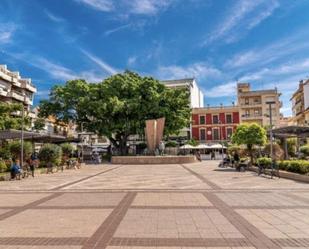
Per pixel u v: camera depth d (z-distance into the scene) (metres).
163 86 49.16
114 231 6.68
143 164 37.16
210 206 9.41
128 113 46.88
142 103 46.75
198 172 23.16
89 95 47.31
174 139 69.06
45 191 13.54
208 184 15.22
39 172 23.98
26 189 14.32
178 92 48.41
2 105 32.41
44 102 50.09
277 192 12.29
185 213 8.43
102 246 5.69
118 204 9.95
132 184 15.67
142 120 47.31
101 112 45.09
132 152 57.06
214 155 53.44
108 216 8.14
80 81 48.69
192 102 74.88
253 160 26.31
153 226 7.06
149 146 41.78
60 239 6.16
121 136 49.72
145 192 12.69
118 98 47.03
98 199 11.04
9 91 53.03
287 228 6.79
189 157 38.47
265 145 27.38
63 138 30.28
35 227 7.10
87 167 32.22
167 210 8.87
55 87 49.41
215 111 68.69
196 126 69.12
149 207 9.35
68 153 34.09
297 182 15.81
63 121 50.22
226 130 67.75
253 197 11.08
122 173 23.39
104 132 46.88
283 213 8.31
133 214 8.36
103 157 48.78
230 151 32.50
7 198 11.65
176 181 16.86
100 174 22.72
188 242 5.88
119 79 47.47
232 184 15.13
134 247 5.62
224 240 5.98
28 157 25.33
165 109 46.19
